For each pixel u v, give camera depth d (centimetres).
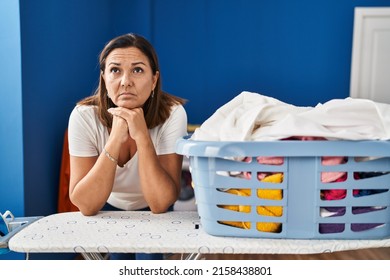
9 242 87
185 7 366
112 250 84
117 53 108
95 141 124
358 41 356
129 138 124
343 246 84
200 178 88
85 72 280
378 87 362
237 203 86
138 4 359
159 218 105
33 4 205
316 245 83
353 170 83
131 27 362
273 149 82
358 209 86
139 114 110
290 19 361
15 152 196
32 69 204
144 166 109
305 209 85
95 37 303
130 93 110
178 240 87
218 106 371
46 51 220
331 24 359
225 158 85
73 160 121
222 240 87
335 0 358
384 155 81
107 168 107
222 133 91
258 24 363
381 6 355
